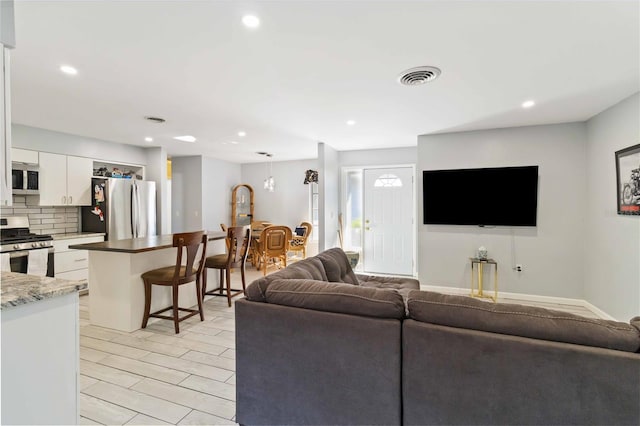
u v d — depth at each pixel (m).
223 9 1.71
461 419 1.39
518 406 1.31
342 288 1.70
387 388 1.51
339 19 1.81
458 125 4.19
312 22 1.84
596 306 3.77
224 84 2.75
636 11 1.72
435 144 4.70
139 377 2.35
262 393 1.75
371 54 2.23
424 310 1.49
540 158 4.19
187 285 3.89
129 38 2.00
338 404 1.60
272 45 2.10
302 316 1.66
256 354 1.76
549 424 1.27
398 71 2.50
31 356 1.24
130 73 2.53
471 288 4.47
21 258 3.81
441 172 4.63
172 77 2.60
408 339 1.47
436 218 4.70
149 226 5.46
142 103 3.26
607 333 1.24
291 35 1.98
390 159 5.99
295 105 3.34
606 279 3.54
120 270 3.20
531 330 1.32
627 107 3.12
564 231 4.12
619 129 3.26
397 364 1.50
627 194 3.11
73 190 4.70
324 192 5.41
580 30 1.92
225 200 7.57
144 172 5.81
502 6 1.69
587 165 3.97
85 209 5.00
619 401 1.18
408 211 5.95
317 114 3.67
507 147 4.33
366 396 1.55
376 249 6.17
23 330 1.22
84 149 4.84
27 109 3.45
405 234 5.97
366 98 3.12
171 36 1.98
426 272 4.79
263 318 1.74
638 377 1.16
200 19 1.80
